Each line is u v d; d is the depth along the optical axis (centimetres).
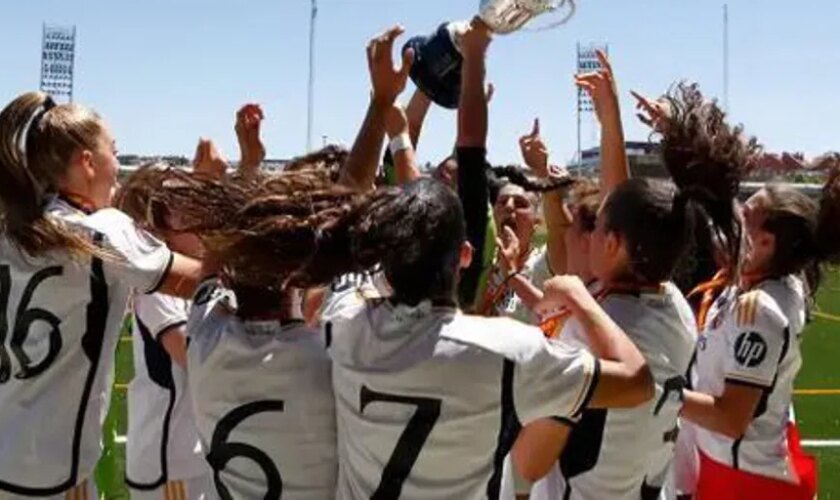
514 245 316
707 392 312
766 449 314
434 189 216
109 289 267
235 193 232
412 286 212
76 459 269
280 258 222
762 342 297
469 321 214
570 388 212
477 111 282
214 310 237
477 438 207
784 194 327
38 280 262
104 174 277
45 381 266
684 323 263
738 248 310
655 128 336
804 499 321
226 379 226
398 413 207
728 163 311
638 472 253
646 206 254
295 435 224
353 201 222
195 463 356
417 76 322
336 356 219
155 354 352
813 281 341
